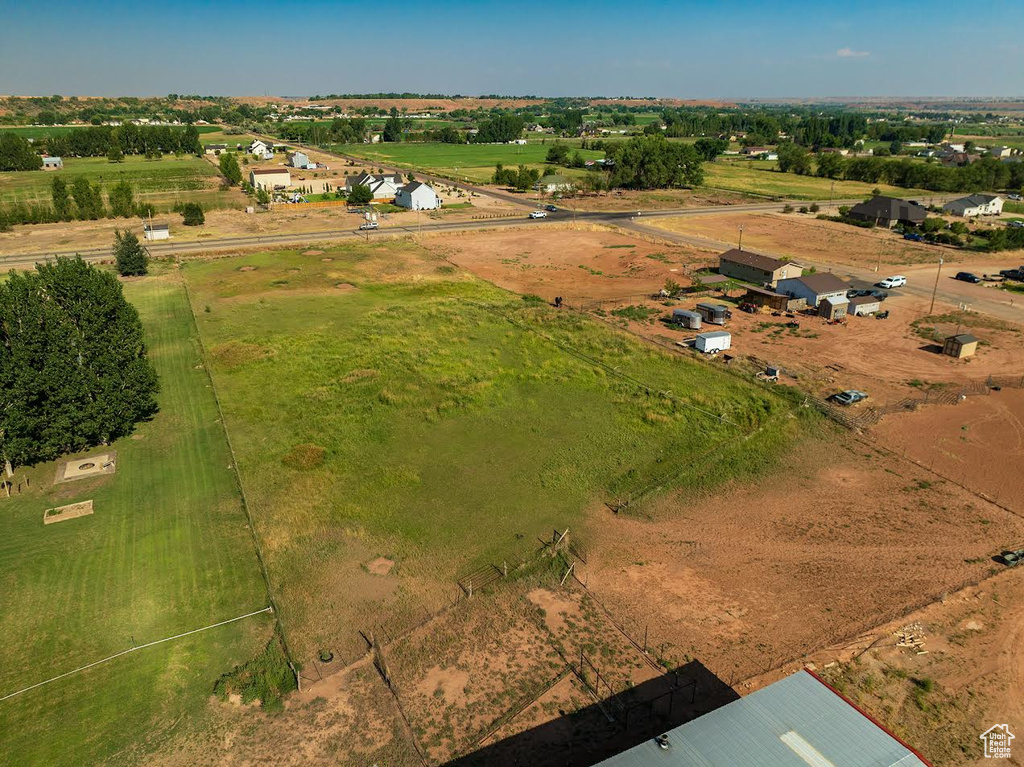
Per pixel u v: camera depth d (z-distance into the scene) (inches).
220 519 1476.4
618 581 1283.2
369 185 5964.6
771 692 890.1
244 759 921.5
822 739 813.9
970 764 907.4
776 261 3356.3
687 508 1520.7
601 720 982.4
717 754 792.9
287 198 5959.6
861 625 1159.0
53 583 1268.5
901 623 1160.2
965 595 1227.2
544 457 1742.1
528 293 3309.5
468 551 1373.0
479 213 5408.5
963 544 1376.7
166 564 1326.3
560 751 933.2
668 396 2073.1
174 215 5236.2
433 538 1414.9
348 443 1811.0
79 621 1175.0
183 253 3993.6
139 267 3491.6
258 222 4995.1
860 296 2942.9
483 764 912.9
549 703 1013.2
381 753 931.3
